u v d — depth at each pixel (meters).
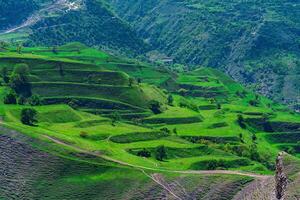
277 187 157.62
